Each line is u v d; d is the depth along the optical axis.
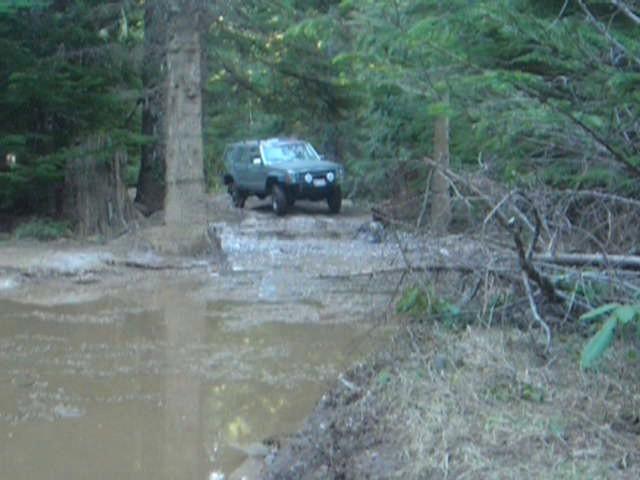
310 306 11.63
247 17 18.95
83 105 18.55
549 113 7.30
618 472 4.91
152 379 8.39
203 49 18.58
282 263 15.46
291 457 6.29
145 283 13.61
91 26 18.70
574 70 7.37
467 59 7.77
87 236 17.59
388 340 8.77
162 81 18.50
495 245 7.91
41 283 13.45
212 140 28.55
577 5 7.84
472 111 7.89
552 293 7.41
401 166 14.90
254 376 8.46
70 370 8.69
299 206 24.38
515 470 4.99
